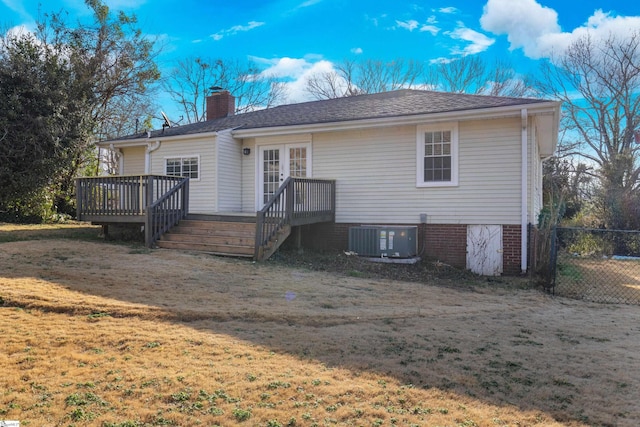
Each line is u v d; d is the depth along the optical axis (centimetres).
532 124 1039
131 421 290
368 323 532
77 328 457
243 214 1159
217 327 483
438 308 641
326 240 1238
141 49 2278
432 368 395
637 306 765
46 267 714
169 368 371
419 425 293
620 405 335
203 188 1318
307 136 1272
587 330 561
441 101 1203
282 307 576
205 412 304
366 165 1195
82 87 1773
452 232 1095
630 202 1864
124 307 524
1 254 802
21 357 383
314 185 1124
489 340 491
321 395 332
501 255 1042
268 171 1341
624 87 2628
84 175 1878
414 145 1138
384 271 967
